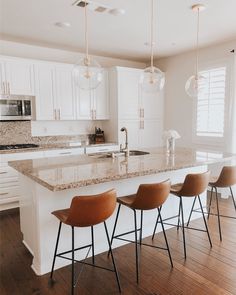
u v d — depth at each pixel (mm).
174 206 3354
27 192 2541
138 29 3770
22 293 2119
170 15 3271
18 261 2576
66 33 3930
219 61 4555
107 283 2236
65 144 4957
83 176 2117
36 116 4438
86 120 5352
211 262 2539
